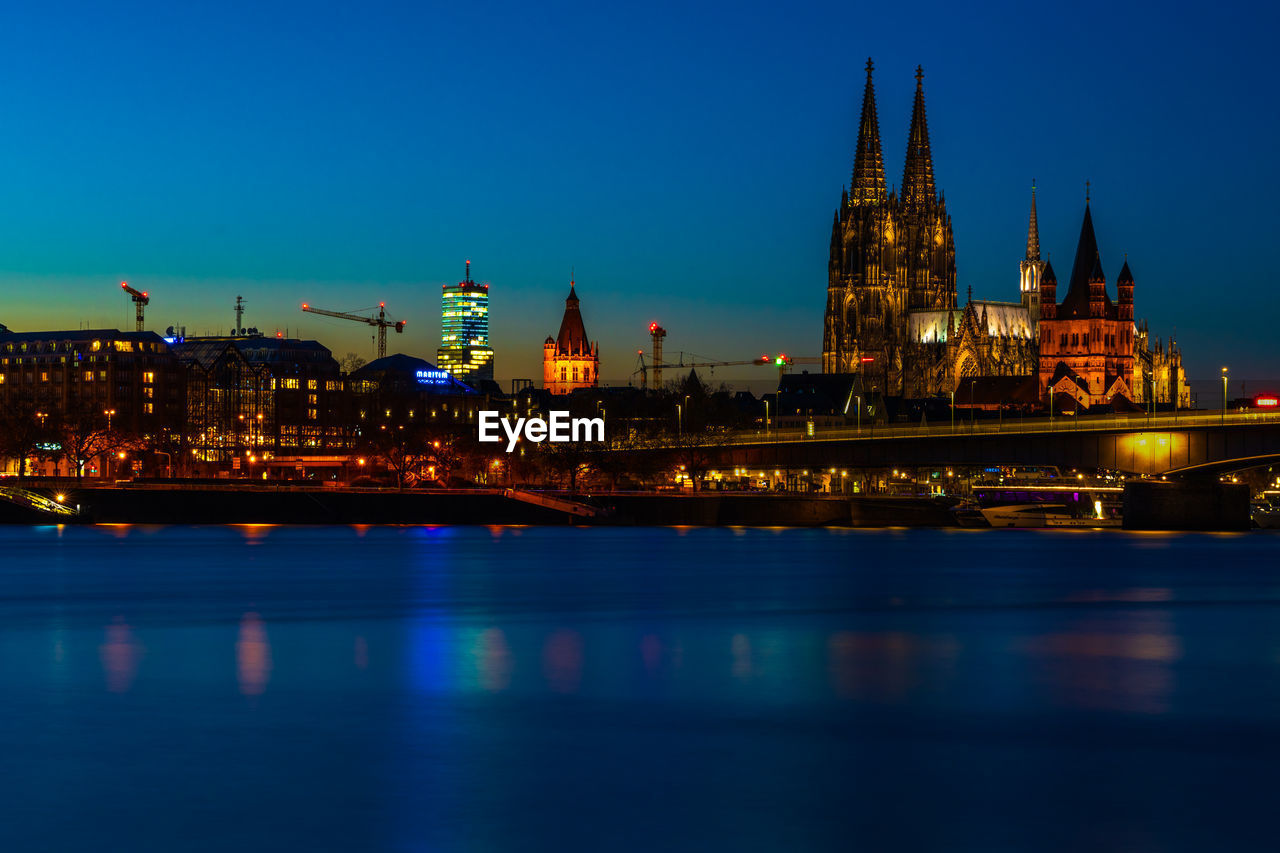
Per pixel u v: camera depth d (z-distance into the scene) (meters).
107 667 104.06
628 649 112.69
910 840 61.66
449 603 142.00
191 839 61.66
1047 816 65.19
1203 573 174.62
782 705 90.12
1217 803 67.31
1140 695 93.75
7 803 66.81
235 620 129.50
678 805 66.75
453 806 66.56
